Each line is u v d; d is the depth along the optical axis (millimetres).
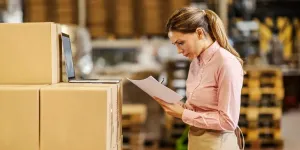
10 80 2639
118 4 6715
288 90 10883
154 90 2672
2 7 6715
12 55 2633
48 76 2627
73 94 2322
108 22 6758
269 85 6312
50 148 2344
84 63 5625
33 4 6723
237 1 7965
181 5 6598
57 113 2330
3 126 2352
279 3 12023
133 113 5723
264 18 12070
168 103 2719
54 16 6738
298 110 10586
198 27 2637
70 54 3051
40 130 2344
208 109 2678
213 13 2707
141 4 6676
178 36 2654
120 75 6938
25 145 2352
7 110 2346
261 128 6359
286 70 10891
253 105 6262
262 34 12016
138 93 6234
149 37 7070
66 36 2992
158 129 6305
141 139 5879
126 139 5816
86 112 2320
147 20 6676
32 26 2619
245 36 7352
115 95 2594
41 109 2336
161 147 6254
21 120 2344
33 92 2336
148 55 8555
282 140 6398
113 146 2533
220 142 2682
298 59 11602
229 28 7289
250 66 7121
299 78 10891
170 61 6293
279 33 12180
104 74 7125
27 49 2627
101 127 2316
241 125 6297
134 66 8094
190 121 2641
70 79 2941
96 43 7035
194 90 2711
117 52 9102
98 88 2342
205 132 2711
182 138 5719
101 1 6734
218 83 2613
